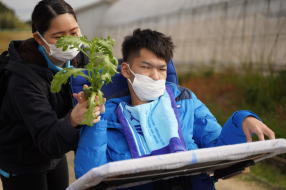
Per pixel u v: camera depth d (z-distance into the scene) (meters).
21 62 1.82
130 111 1.87
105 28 15.59
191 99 2.04
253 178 4.36
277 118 5.99
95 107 1.43
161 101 1.88
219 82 8.62
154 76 1.81
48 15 1.76
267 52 7.65
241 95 7.51
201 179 1.80
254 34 8.12
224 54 9.10
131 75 1.88
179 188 1.69
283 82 6.80
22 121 1.89
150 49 1.81
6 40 11.50
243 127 1.72
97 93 1.45
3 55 1.95
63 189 2.34
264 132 1.66
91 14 18.91
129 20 13.77
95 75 1.44
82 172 1.59
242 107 6.91
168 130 1.77
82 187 1.32
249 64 8.02
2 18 12.48
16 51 1.87
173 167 1.28
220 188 4.08
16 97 1.77
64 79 1.41
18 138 1.94
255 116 1.74
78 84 1.96
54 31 1.78
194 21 10.43
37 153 1.99
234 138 1.78
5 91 1.89
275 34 7.51
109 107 1.93
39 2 1.83
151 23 12.42
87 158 1.58
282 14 7.41
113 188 1.58
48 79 1.85
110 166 1.19
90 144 1.59
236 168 1.77
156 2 12.77
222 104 7.34
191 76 9.71
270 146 1.45
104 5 18.69
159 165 1.25
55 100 1.90
